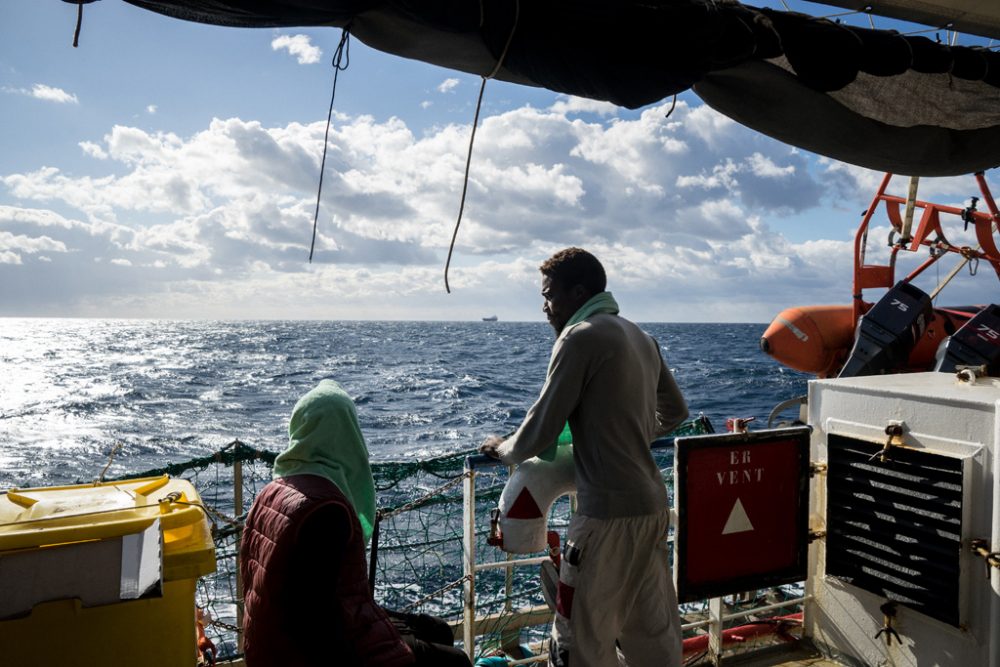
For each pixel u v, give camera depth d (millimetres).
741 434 3324
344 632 1937
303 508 1921
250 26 2135
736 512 3338
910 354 7816
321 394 2188
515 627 4047
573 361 2561
